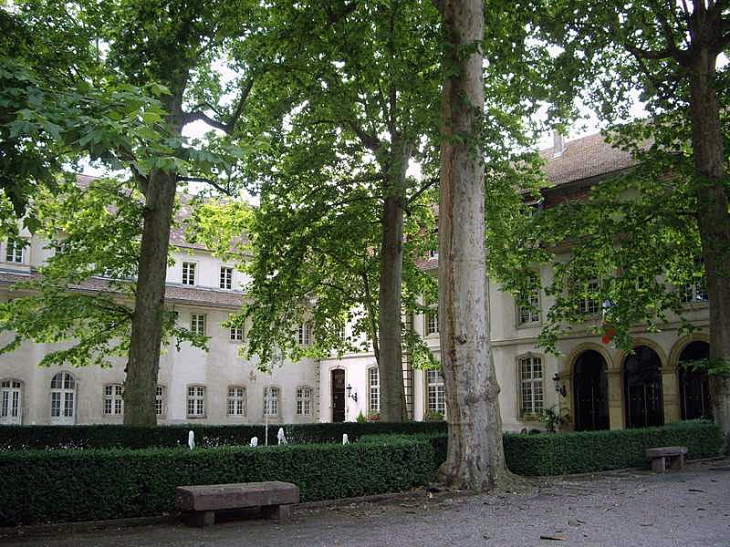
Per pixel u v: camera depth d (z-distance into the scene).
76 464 8.33
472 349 11.68
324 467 10.23
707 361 17.11
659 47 19.58
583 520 8.50
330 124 21.11
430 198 24.50
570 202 19.52
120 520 8.38
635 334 26.11
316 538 7.49
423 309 26.05
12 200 8.16
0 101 7.26
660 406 25.72
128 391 17.25
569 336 28.06
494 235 21.64
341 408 38.81
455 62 12.00
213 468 9.28
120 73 15.47
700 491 11.02
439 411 33.03
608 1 16.53
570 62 17.33
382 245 21.61
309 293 26.28
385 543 7.17
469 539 7.36
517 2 15.58
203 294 35.12
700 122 17.78
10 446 18.38
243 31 16.95
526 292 21.97
